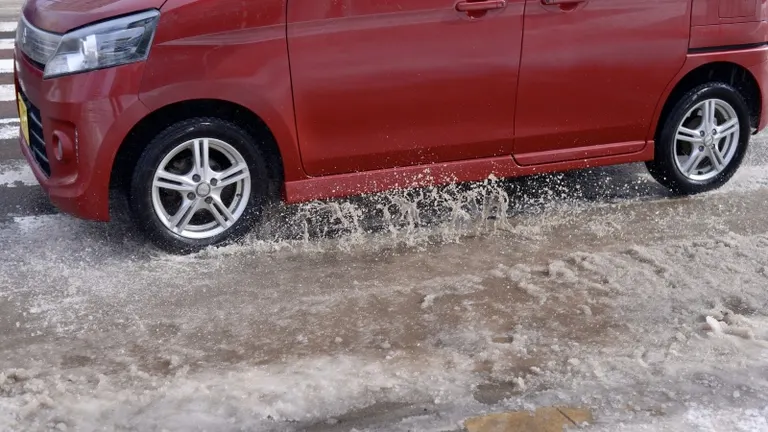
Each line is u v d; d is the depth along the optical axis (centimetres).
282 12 417
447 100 459
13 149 627
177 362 343
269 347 358
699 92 523
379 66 440
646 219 509
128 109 405
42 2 450
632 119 509
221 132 429
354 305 396
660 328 377
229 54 413
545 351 357
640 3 486
